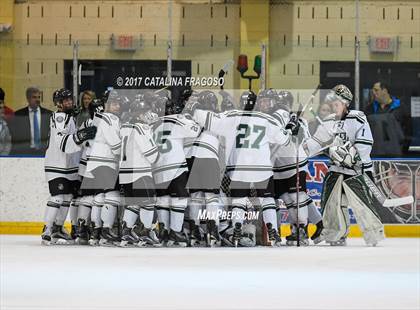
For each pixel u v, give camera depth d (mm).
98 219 20844
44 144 24234
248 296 12891
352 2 29062
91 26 29375
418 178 24438
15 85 24141
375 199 24156
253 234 20516
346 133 20625
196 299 12578
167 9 29250
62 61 24062
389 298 12734
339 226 20750
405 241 22641
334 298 12727
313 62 25625
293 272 15688
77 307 11820
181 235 20406
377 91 25141
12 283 14227
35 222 24375
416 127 24750
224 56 24969
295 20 29156
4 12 28953
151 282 14375
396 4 28844
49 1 29062
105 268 16188
